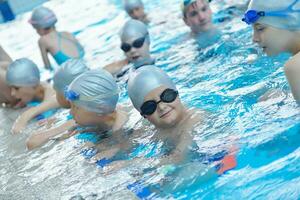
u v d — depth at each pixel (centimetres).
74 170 364
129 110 437
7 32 1098
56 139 429
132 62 569
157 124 362
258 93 391
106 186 325
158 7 866
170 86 358
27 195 347
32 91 547
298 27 326
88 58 696
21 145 450
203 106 391
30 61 549
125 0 765
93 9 1067
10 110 564
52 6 1199
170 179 309
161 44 631
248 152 310
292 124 325
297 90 316
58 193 336
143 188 308
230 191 279
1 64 605
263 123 337
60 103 491
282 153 300
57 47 688
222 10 674
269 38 335
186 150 333
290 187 266
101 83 400
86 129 425
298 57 312
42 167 387
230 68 474
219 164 306
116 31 837
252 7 336
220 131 342
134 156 354
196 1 589
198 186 293
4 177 391
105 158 367
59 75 458
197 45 574
